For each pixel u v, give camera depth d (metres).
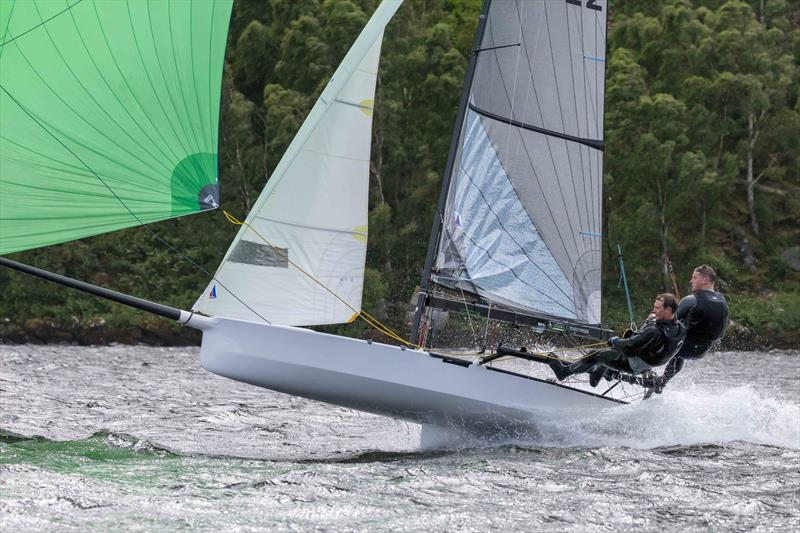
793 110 187.88
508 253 43.38
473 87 42.41
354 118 39.31
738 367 101.94
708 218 177.62
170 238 167.50
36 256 155.50
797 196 183.50
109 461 36.50
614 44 195.00
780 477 35.56
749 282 171.00
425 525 28.14
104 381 71.94
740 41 181.62
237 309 37.97
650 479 34.56
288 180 38.50
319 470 35.00
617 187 173.88
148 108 36.22
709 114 180.38
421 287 41.94
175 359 103.44
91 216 35.84
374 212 162.62
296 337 37.84
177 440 43.44
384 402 39.31
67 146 35.62
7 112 35.44
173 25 36.38
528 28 43.22
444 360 39.47
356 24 174.00
